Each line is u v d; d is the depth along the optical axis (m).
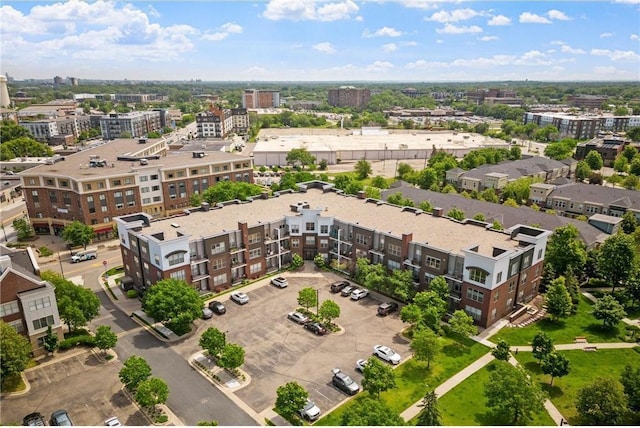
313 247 92.69
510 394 47.47
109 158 132.88
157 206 121.62
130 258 82.56
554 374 54.56
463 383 56.12
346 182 134.12
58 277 68.75
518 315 72.62
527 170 157.12
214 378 57.19
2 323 55.41
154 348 64.25
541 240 76.25
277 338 66.50
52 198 111.50
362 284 83.75
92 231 103.50
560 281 71.00
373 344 64.94
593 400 48.19
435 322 65.19
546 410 51.47
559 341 66.25
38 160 172.50
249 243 85.00
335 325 69.69
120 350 63.88
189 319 65.44
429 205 109.38
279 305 76.44
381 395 53.81
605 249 80.69
